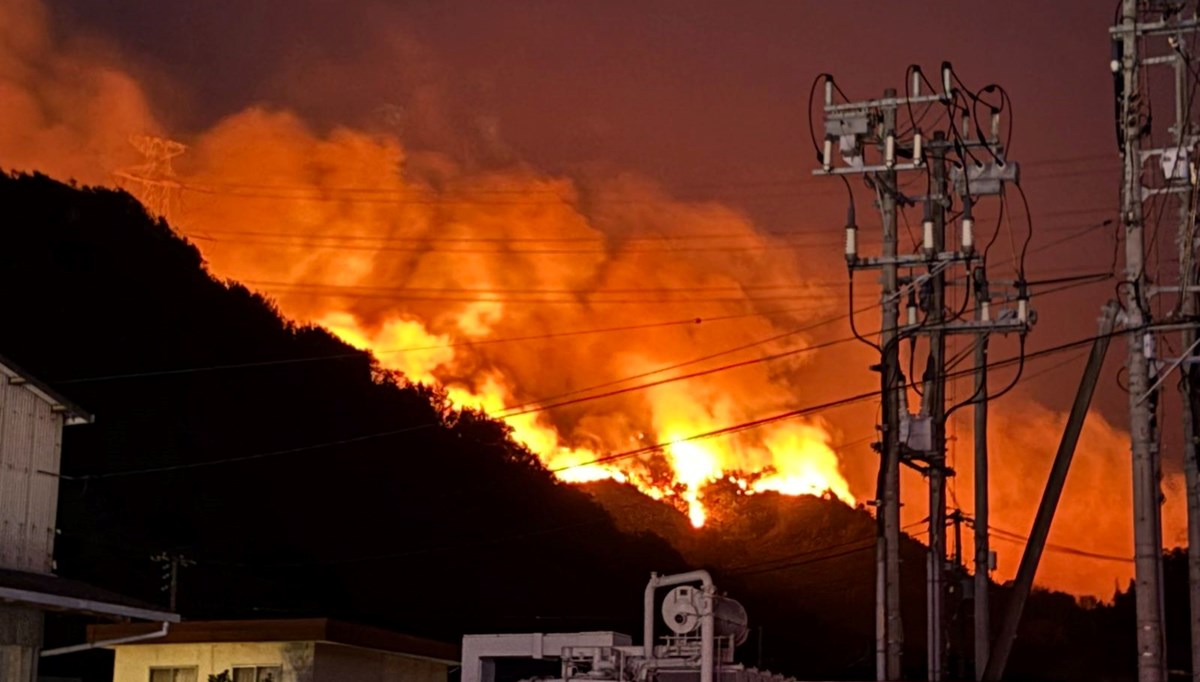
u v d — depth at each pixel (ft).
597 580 312.09
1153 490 72.28
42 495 80.53
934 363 94.48
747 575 351.25
